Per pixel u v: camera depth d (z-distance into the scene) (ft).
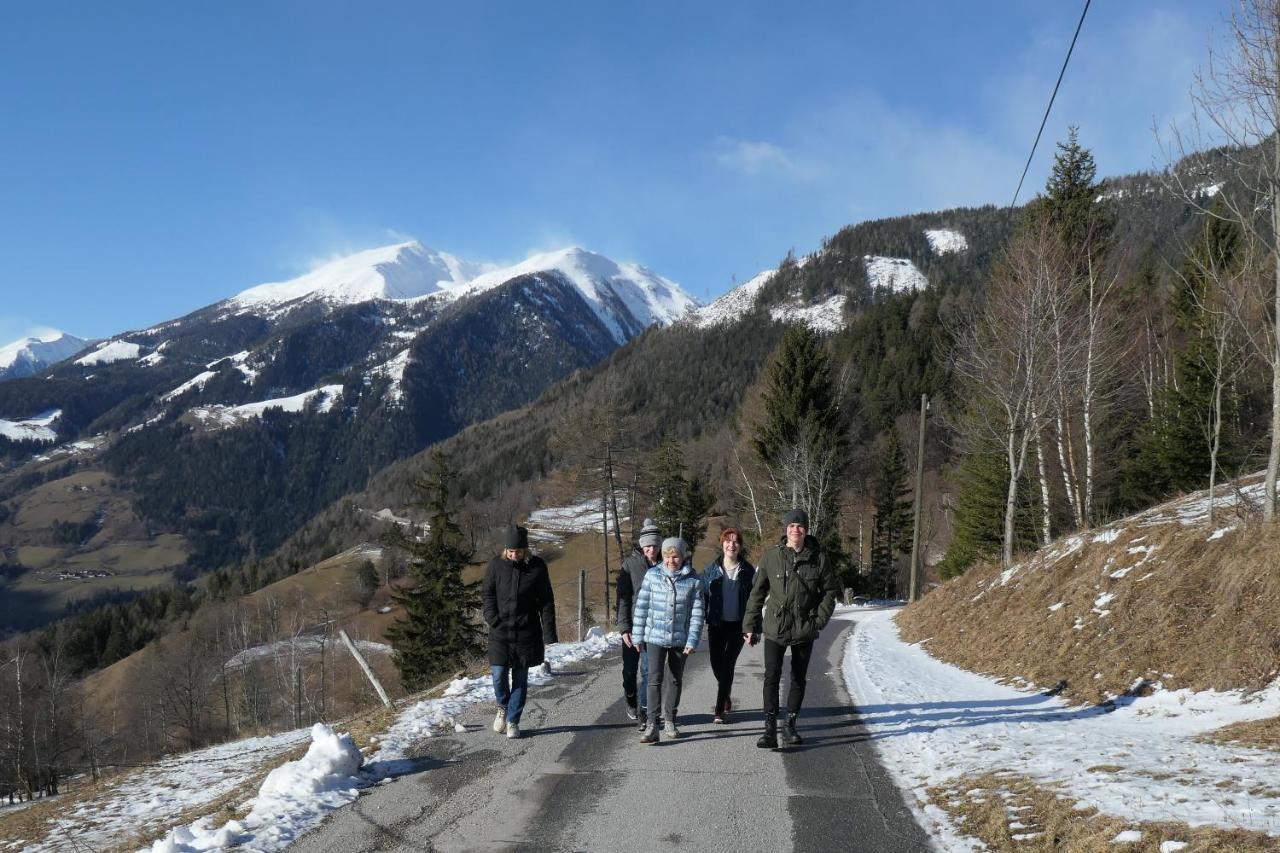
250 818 17.21
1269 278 35.94
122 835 26.55
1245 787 15.20
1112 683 28.84
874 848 14.60
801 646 22.00
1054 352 64.18
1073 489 84.99
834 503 139.44
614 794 18.07
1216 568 30.63
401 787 19.22
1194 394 78.54
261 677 170.91
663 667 23.04
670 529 180.14
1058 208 87.97
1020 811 15.47
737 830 15.62
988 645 42.22
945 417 99.14
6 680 108.06
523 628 23.88
